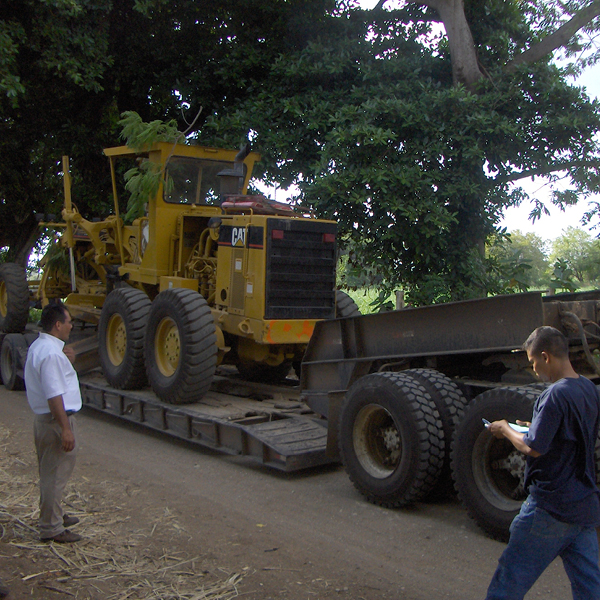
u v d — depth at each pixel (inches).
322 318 269.1
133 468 229.0
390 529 174.4
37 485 202.4
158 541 162.7
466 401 190.2
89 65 427.5
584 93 409.4
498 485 167.6
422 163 396.8
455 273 402.9
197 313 257.0
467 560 154.3
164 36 489.7
